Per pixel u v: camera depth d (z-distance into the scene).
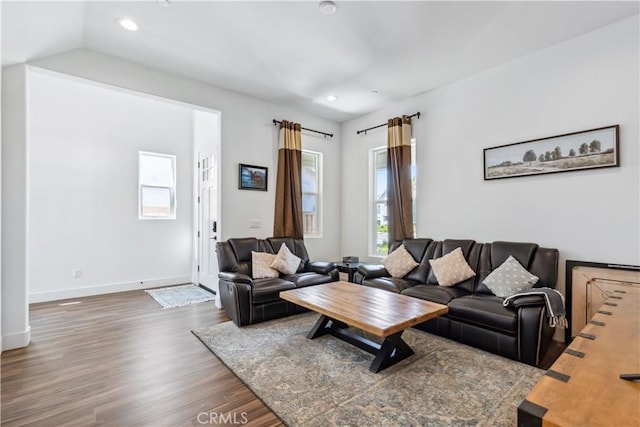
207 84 4.05
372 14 2.60
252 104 4.50
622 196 2.71
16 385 2.13
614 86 2.75
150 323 3.43
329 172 5.52
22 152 2.78
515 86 3.39
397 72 3.69
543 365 2.41
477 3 2.46
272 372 2.32
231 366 2.41
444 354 2.61
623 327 1.43
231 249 4.02
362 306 2.56
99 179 4.83
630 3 2.47
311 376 2.26
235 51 3.23
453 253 3.55
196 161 5.64
